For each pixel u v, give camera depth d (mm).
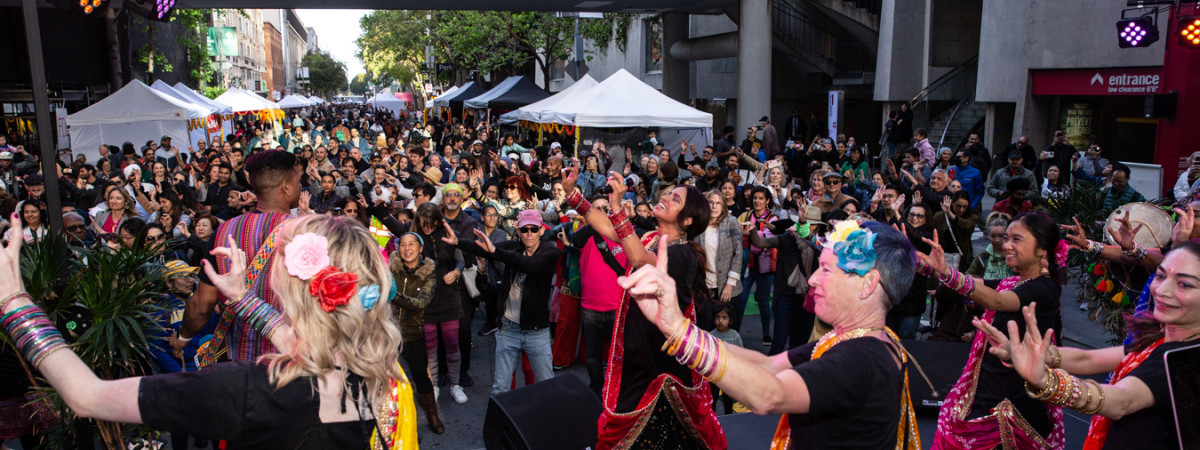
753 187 8250
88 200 11008
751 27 23766
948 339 6066
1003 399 3590
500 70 52969
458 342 6770
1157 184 11469
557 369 7348
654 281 2033
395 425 2277
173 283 5164
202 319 3424
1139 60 15680
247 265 3180
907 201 10461
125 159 15961
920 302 6602
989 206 17000
